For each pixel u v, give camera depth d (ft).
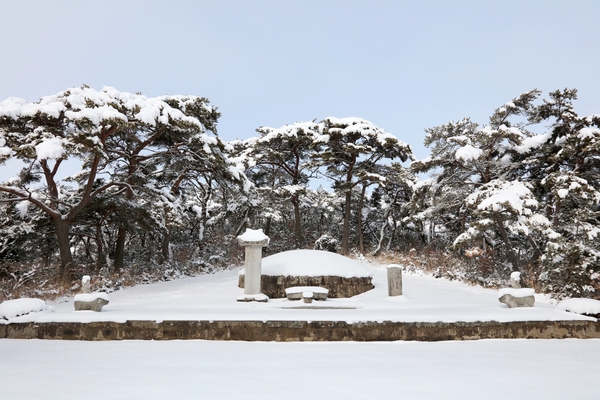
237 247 91.20
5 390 12.55
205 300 45.65
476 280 61.05
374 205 110.22
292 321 24.38
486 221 58.85
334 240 87.66
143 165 76.02
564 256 46.91
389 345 22.59
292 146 95.20
